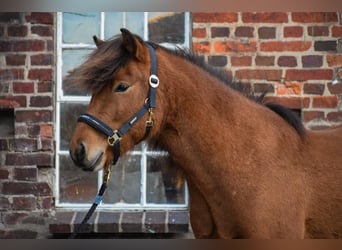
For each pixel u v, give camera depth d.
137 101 3.27
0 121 4.52
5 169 4.45
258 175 3.30
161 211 4.50
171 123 3.39
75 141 3.22
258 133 3.38
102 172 4.54
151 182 4.55
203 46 4.41
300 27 4.41
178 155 3.41
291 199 3.30
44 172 4.50
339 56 4.41
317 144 3.50
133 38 3.23
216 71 3.55
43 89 4.44
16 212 4.45
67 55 4.54
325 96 4.41
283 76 4.41
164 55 3.41
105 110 3.24
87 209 4.51
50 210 4.46
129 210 4.51
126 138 3.27
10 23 4.43
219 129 3.35
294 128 3.50
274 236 3.28
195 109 3.36
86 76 3.21
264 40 4.41
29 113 4.43
